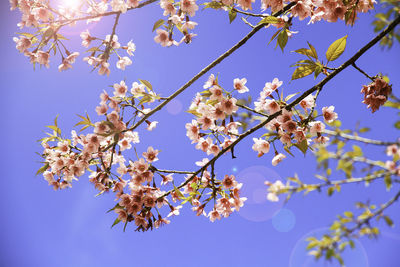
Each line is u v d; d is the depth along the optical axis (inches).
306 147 51.8
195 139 57.0
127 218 56.0
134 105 54.9
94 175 57.8
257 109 53.9
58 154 57.0
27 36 54.9
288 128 51.7
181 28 54.8
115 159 57.9
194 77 53.9
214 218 57.4
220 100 52.8
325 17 52.4
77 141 57.5
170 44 55.9
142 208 56.1
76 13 54.2
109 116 53.8
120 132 53.9
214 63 53.7
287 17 52.3
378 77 51.9
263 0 51.7
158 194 56.3
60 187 58.6
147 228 55.8
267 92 53.6
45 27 53.3
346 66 51.0
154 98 54.4
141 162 55.9
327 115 53.9
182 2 53.2
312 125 52.3
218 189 56.4
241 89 54.1
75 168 56.4
